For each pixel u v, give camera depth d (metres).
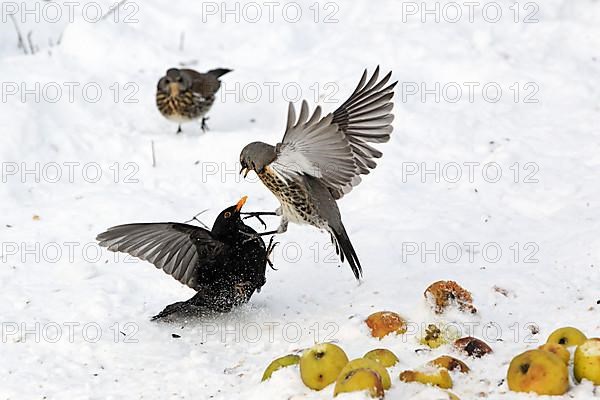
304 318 10.71
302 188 9.93
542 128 15.07
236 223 10.61
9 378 9.61
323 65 17.25
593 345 8.32
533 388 8.20
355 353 9.60
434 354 9.31
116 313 10.97
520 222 12.66
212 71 16.38
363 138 10.09
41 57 17.53
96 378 9.62
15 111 15.26
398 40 17.64
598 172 13.69
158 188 14.17
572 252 11.64
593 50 17.42
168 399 9.15
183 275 10.65
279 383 8.73
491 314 10.33
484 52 17.27
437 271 11.49
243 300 10.79
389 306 10.70
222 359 9.94
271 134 15.41
